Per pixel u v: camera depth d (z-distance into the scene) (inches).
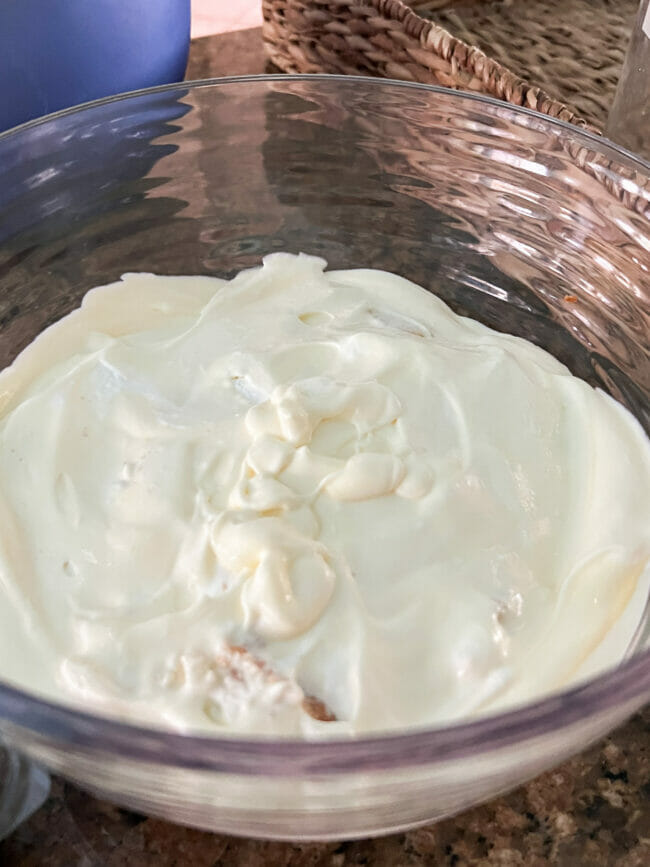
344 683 9.8
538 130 13.4
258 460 11.2
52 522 11.2
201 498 11.1
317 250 15.3
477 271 15.0
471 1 18.1
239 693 9.7
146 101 13.6
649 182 12.5
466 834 9.9
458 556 10.7
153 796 8.3
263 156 14.6
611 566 10.9
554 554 11.1
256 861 9.8
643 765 10.4
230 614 10.2
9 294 13.7
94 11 13.9
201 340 13.0
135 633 10.1
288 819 8.6
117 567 10.7
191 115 13.9
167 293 14.3
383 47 16.3
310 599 10.1
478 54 15.3
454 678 10.0
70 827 9.9
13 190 13.1
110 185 14.0
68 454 11.8
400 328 13.4
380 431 11.7
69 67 14.1
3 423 12.6
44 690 10.0
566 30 17.9
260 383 12.1
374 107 14.1
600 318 14.0
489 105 13.5
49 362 13.4
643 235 12.9
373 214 15.2
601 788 10.3
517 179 14.0
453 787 7.9
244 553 10.4
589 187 13.3
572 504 11.5
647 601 10.8
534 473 11.6
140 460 11.5
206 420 11.8
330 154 14.7
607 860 9.8
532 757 7.7
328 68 17.5
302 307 13.6
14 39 13.5
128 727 7.3
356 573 10.5
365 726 9.5
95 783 8.5
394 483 11.0
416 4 17.8
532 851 9.8
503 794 10.1
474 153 14.1
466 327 14.0
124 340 13.7
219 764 7.1
